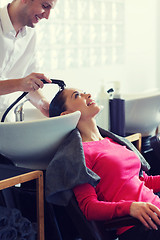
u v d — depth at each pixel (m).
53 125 1.60
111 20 3.47
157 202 1.70
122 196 1.66
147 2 3.73
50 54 3.04
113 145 1.80
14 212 1.71
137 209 1.46
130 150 1.86
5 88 1.75
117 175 1.67
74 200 1.59
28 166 1.83
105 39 3.45
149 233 1.58
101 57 3.44
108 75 3.52
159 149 2.11
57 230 1.79
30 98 2.17
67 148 1.64
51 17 3.01
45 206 1.80
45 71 3.03
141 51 3.77
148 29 3.80
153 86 3.90
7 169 1.65
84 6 3.25
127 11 3.59
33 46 2.26
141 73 3.81
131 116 2.47
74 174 1.57
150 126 2.57
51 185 1.59
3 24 1.97
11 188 1.88
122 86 3.66
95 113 1.81
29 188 1.88
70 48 3.19
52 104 1.88
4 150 1.68
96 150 1.74
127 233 1.63
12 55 2.10
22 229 1.70
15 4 1.95
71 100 1.82
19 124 1.55
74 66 3.23
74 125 1.69
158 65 3.89
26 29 2.16
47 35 3.01
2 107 2.13
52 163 1.63
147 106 2.46
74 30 3.20
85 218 1.54
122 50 3.60
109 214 1.50
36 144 1.64
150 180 1.89
